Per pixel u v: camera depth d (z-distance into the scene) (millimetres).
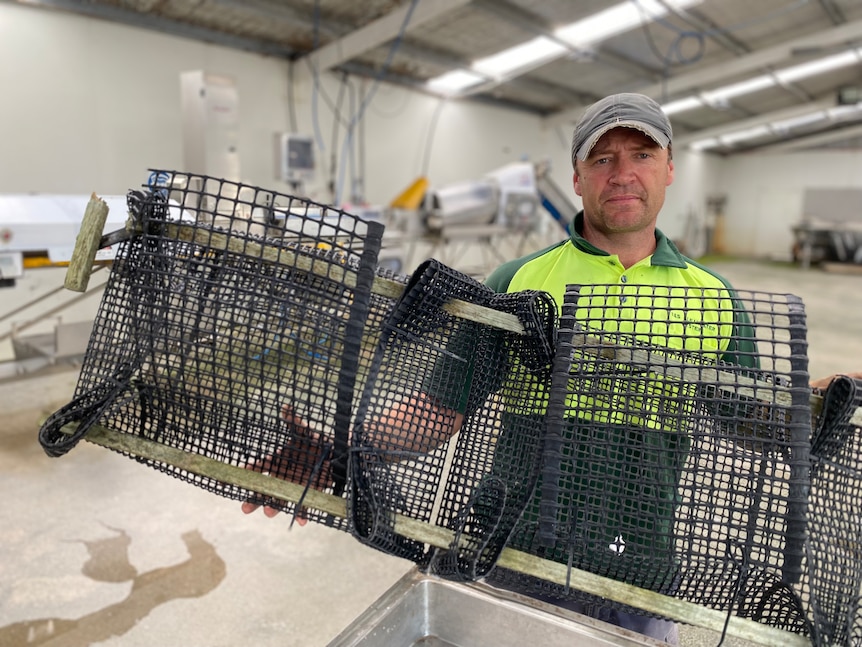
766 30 7047
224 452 776
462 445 797
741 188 15453
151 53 4512
